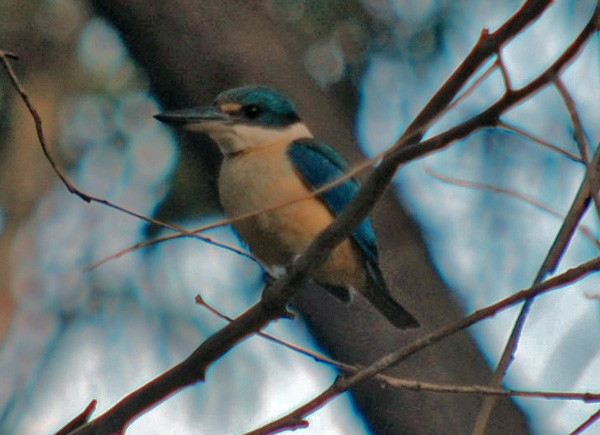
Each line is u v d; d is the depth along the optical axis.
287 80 10.58
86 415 6.54
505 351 5.67
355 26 11.10
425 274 9.95
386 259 9.95
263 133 10.15
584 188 5.69
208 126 10.18
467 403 9.27
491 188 6.52
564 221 5.72
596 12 5.20
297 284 6.90
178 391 6.96
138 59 10.62
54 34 11.13
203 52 10.48
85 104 11.15
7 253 11.01
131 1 10.41
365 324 9.67
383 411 9.26
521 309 5.70
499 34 5.54
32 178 11.08
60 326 10.91
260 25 10.78
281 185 9.84
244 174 9.95
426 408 9.18
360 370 6.10
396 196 10.28
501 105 5.43
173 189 11.03
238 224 10.03
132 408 6.89
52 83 11.10
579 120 5.10
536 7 5.41
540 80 5.31
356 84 11.24
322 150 10.11
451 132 5.64
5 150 10.97
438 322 9.71
